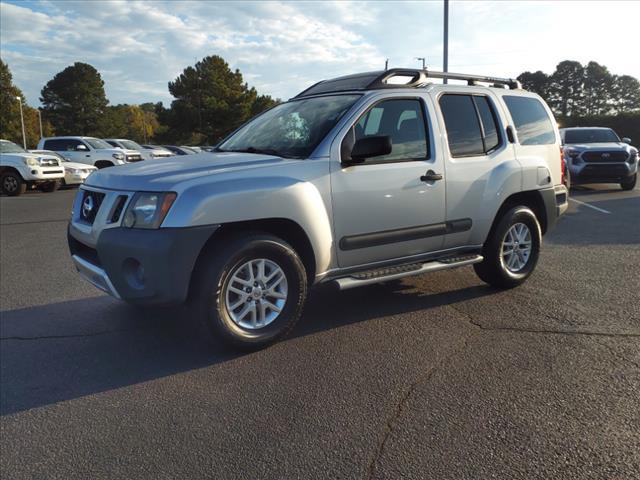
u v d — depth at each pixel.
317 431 2.88
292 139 4.41
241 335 3.82
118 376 3.61
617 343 3.99
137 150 24.84
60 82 85.31
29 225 10.52
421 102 4.73
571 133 15.73
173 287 3.50
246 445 2.76
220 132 58.19
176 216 3.48
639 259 6.70
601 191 14.76
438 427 2.89
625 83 84.06
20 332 4.46
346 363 3.74
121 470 2.58
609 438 2.76
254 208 3.70
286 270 3.96
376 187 4.31
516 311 4.77
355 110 4.30
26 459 2.69
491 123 5.26
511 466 2.54
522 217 5.34
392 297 5.25
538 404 3.11
